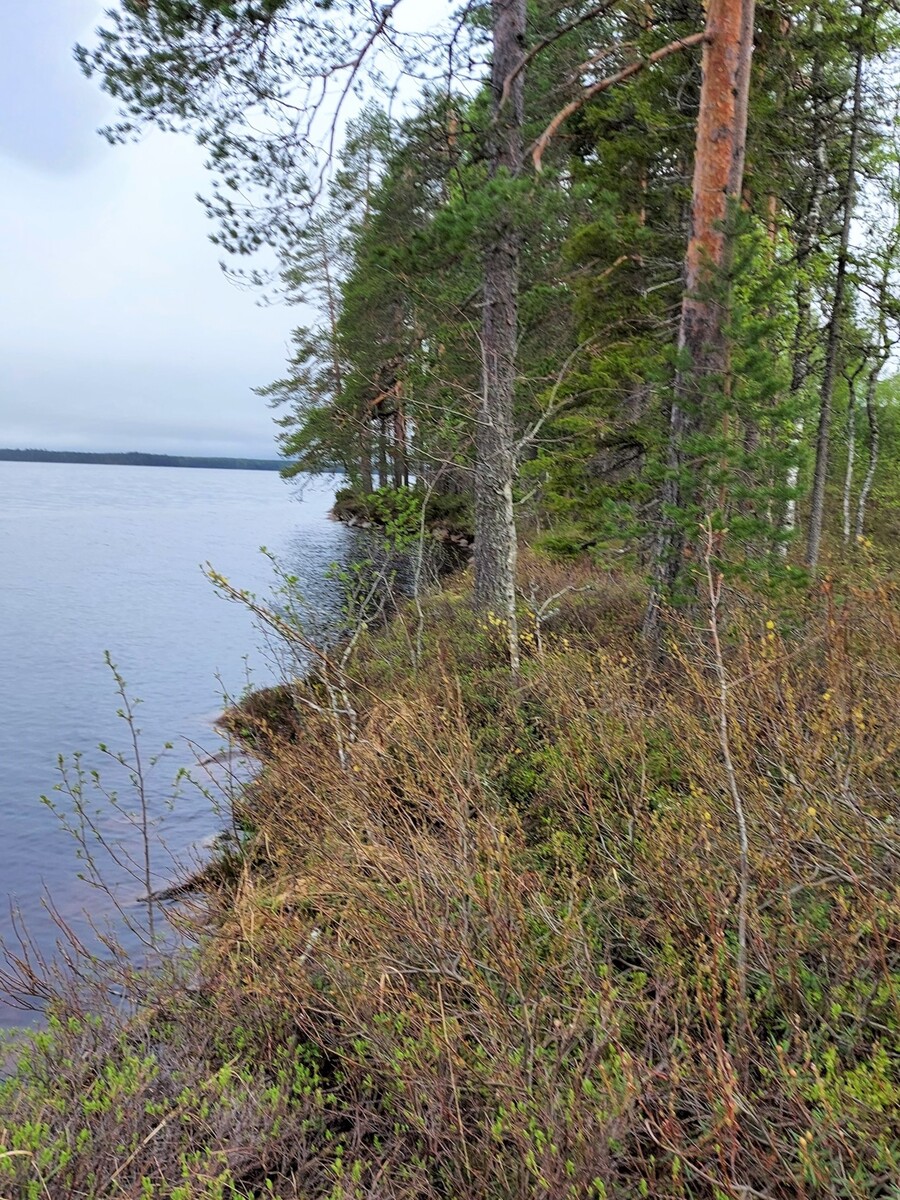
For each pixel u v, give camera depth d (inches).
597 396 452.4
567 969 129.0
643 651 295.9
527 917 141.0
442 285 419.5
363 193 447.2
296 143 335.6
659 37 406.9
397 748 205.6
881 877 126.0
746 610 259.1
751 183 426.6
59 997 155.4
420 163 408.2
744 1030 106.0
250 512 2504.9
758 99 401.7
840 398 828.0
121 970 164.9
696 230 303.3
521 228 366.0
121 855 281.6
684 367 287.9
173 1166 104.7
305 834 199.3
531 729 246.4
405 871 144.6
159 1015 145.4
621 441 444.5
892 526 720.3
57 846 292.0
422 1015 120.6
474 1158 104.7
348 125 362.6
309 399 1020.5
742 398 277.3
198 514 2359.7
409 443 437.4
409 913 135.3
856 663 188.7
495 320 388.8
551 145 484.4
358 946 146.6
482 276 439.8
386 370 622.5
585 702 240.1
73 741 425.4
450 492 977.5
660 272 442.9
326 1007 138.6
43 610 820.6
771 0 378.0
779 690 174.2
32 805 332.5
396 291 502.6
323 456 935.7
